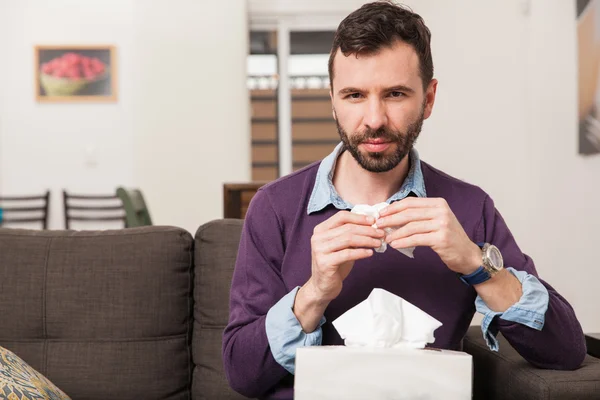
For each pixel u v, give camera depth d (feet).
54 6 20.04
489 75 14.57
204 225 5.81
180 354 5.56
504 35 14.24
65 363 5.38
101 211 20.17
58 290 5.49
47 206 19.89
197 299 5.66
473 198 4.20
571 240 11.51
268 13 20.13
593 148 10.27
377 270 3.96
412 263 3.98
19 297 5.48
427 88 3.65
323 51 20.97
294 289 3.68
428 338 3.16
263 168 20.88
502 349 4.54
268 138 20.80
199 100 19.06
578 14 10.80
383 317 3.11
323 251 3.33
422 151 16.03
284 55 20.51
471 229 4.11
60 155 20.15
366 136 3.47
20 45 20.04
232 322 3.93
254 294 3.98
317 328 3.67
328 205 4.05
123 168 20.21
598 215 10.48
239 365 3.79
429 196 4.17
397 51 3.43
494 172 14.52
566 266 11.71
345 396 2.91
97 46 20.03
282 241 4.10
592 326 10.74
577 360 3.93
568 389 3.76
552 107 12.25
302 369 2.92
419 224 3.35
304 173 4.25
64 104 20.13
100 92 20.12
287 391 3.92
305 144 21.08
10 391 4.31
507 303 3.71
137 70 18.99
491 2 14.42
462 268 3.52
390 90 3.44
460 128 15.11
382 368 2.90
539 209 12.85
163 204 19.03
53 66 20.06
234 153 19.12
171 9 18.99
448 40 15.31
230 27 19.08
